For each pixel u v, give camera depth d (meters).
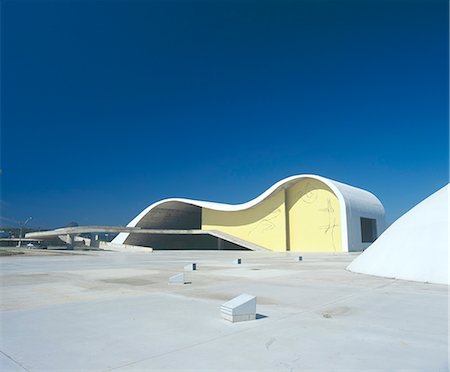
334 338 5.59
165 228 73.00
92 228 56.56
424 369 4.32
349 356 4.77
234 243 63.34
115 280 13.68
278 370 4.28
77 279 14.04
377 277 14.16
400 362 4.55
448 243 12.45
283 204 58.34
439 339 5.55
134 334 5.84
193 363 4.52
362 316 7.13
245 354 4.85
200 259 30.44
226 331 6.00
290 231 57.72
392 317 7.04
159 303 8.64
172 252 51.09
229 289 11.08
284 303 8.55
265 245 60.00
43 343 5.38
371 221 56.00
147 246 72.94
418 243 13.56
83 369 4.35
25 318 7.00
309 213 55.78
